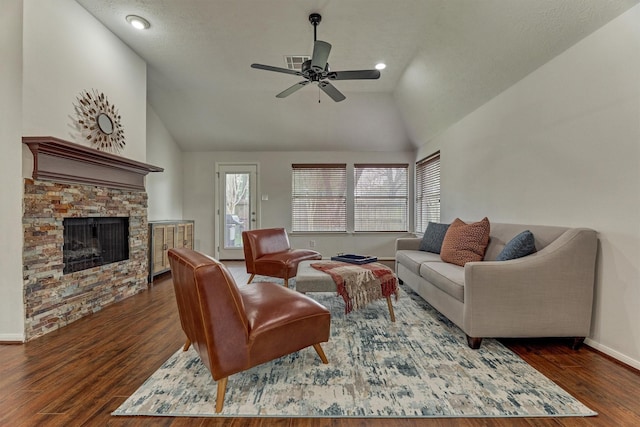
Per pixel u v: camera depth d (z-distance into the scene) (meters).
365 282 2.68
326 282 2.62
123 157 3.33
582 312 2.14
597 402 1.57
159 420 1.45
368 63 3.95
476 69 3.23
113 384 1.74
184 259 1.66
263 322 1.69
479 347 2.20
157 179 5.36
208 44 3.52
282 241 4.43
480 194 3.67
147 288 3.97
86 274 2.94
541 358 2.05
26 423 1.42
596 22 2.10
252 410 1.51
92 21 3.05
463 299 2.25
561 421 1.44
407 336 2.41
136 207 3.77
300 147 6.12
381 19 3.02
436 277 2.68
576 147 2.31
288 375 1.83
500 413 1.49
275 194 6.20
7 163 2.33
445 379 1.79
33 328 2.39
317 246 6.18
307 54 3.72
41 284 2.46
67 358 2.06
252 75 4.30
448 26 3.01
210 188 6.21
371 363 1.98
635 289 1.89
